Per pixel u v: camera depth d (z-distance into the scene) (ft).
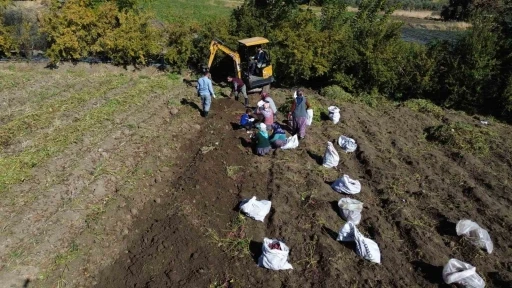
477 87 53.57
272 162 38.93
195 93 53.62
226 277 26.53
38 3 88.17
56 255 27.58
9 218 29.71
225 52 52.80
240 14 60.44
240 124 45.09
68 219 30.17
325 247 28.73
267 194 34.37
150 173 36.88
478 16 57.67
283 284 26.17
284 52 56.95
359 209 31.83
